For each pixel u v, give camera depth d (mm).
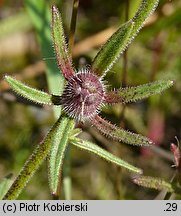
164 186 159
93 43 236
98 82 149
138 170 153
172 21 229
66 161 198
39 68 246
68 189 199
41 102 149
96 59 151
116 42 148
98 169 246
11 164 243
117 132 150
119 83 246
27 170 152
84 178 245
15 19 248
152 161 245
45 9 208
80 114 149
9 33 247
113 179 243
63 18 247
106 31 237
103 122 151
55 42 149
